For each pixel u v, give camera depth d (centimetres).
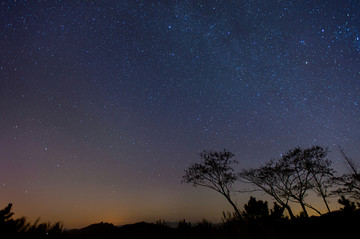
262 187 1947
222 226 806
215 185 1959
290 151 1942
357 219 748
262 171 2000
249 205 1036
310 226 792
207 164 2062
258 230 695
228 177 1969
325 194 1633
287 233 689
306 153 1862
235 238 692
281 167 1922
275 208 988
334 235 668
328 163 1766
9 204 564
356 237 632
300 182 1791
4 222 527
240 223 768
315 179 1731
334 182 1583
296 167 1883
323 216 965
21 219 573
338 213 912
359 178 1420
